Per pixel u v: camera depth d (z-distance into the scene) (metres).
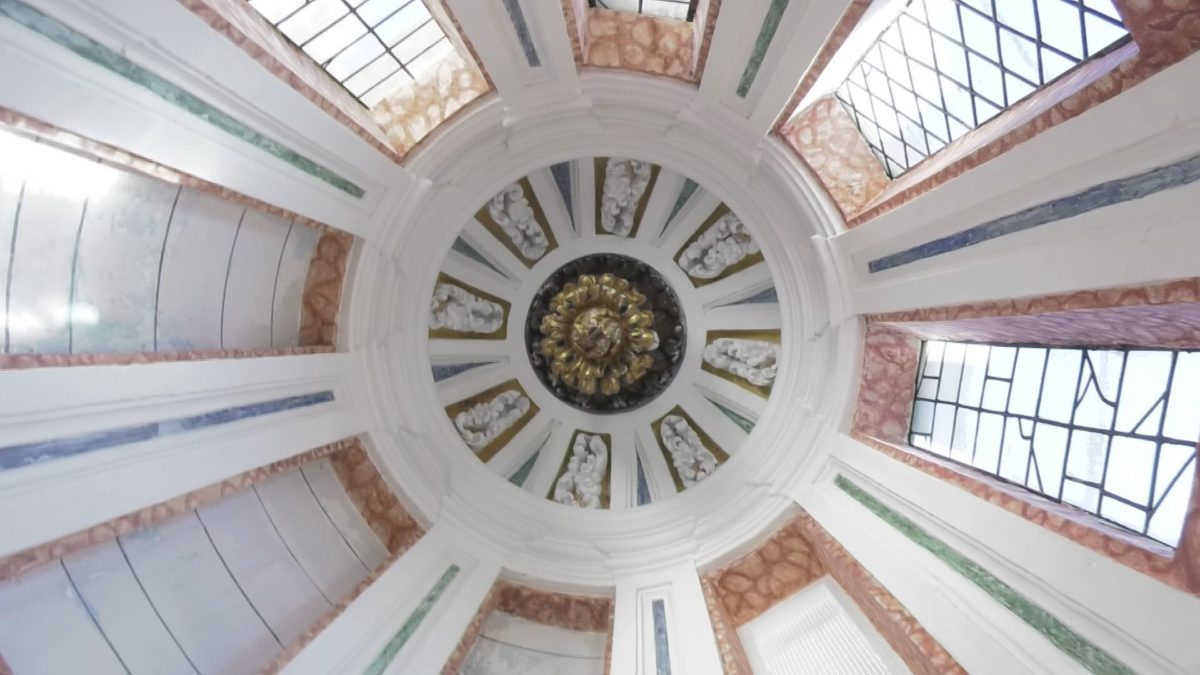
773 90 8.47
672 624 9.41
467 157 9.79
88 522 6.07
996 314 6.65
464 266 11.00
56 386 5.92
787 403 10.30
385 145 8.98
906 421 9.43
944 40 7.50
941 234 7.19
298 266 9.11
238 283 8.38
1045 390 7.14
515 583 10.23
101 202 6.70
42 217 6.27
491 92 9.33
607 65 9.30
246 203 7.53
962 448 8.34
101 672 6.49
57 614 6.27
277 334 9.03
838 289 9.48
